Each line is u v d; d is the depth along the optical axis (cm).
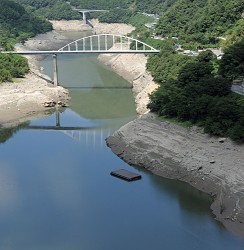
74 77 18675
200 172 9138
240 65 12125
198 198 8556
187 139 10125
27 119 13838
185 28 19188
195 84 11481
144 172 9731
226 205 8012
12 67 17212
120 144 11012
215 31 17638
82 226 7631
